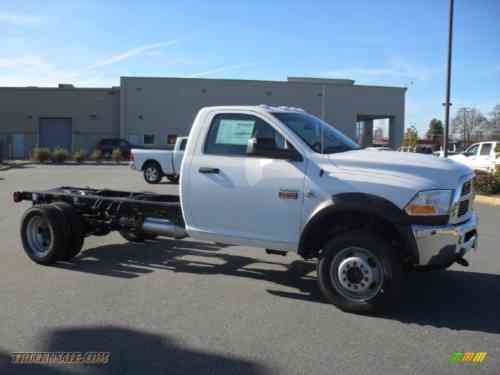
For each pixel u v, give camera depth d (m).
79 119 49.12
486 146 24.80
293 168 5.84
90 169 31.81
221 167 6.23
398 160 5.63
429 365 4.30
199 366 4.25
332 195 5.57
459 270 7.40
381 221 5.58
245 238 6.14
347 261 5.46
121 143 43.50
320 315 5.47
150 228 7.29
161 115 48.38
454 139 66.50
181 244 8.98
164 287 6.46
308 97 47.72
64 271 7.18
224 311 5.58
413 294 6.27
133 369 4.20
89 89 48.91
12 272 7.11
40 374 4.12
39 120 48.94
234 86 47.97
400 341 4.79
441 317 5.45
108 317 5.36
